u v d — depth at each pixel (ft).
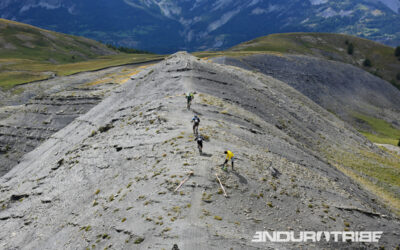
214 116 109.50
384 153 221.05
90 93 237.86
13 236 74.08
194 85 146.82
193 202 53.98
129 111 140.46
